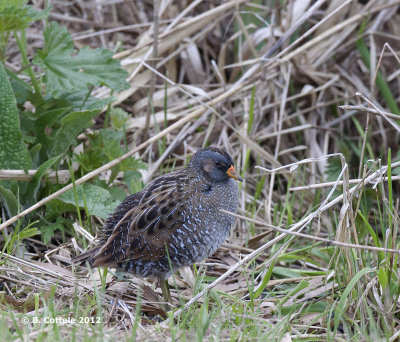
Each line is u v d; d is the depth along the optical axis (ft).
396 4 45.06
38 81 39.32
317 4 40.65
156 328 25.32
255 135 43.34
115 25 47.93
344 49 47.98
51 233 33.45
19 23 33.01
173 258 29.14
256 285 31.81
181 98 45.34
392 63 49.01
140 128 42.01
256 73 42.73
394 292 27.66
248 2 45.57
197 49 46.50
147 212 28.78
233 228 37.27
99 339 22.13
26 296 28.43
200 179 29.68
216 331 23.88
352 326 28.17
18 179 33.12
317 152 44.73
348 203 27.78
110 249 28.50
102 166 34.19
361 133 44.57
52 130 36.19
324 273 31.96
